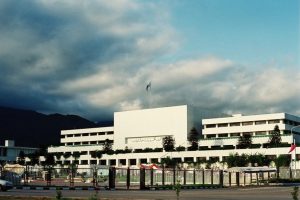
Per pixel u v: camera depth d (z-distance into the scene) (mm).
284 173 97438
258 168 76562
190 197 36344
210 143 159625
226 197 36812
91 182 73125
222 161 143750
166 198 34031
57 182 69125
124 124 187875
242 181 80938
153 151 169750
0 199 29719
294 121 156375
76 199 30281
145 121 182125
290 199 34375
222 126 163125
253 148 145375
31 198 30766
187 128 170000
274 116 151750
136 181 75375
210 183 73438
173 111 174250
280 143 140875
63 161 193500
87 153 192875
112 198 32906
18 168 64875
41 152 199000
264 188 61594
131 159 172125
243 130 157625
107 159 178250
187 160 158250
